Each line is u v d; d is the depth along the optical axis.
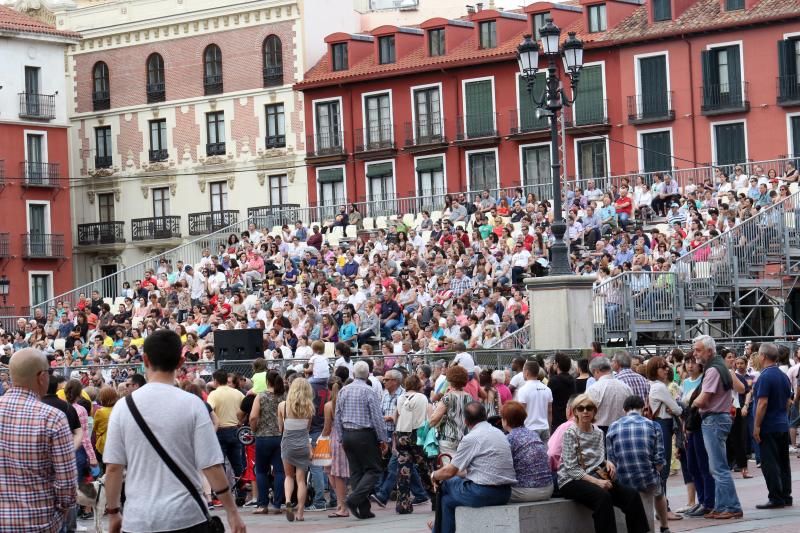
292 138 99.19
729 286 53.25
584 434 21.62
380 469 29.03
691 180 77.69
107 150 107.38
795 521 24.16
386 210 89.69
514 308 50.69
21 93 100.50
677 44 84.19
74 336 68.12
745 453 33.34
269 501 32.12
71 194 108.25
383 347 46.78
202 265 73.69
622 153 86.12
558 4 90.56
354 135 96.25
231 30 101.75
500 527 20.88
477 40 92.19
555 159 42.47
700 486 26.20
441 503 21.84
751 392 35.66
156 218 103.94
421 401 29.78
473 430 21.48
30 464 15.46
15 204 99.94
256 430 30.92
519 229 67.69
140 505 14.46
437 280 60.31
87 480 28.33
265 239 77.19
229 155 101.94
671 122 84.56
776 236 54.94
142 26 105.06
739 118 82.50
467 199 83.00
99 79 107.56
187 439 14.64
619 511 22.08
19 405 15.58
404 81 94.19
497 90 90.56
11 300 99.38
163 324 64.50
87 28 107.50
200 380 32.66
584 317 42.22
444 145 92.12
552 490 21.75
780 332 56.03
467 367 30.69
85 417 27.39
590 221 64.06
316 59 100.12
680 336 51.44
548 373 33.59
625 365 27.03
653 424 22.72
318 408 32.22
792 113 80.88
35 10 109.19
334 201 97.25
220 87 102.25
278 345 52.50
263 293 65.31
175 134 104.25
